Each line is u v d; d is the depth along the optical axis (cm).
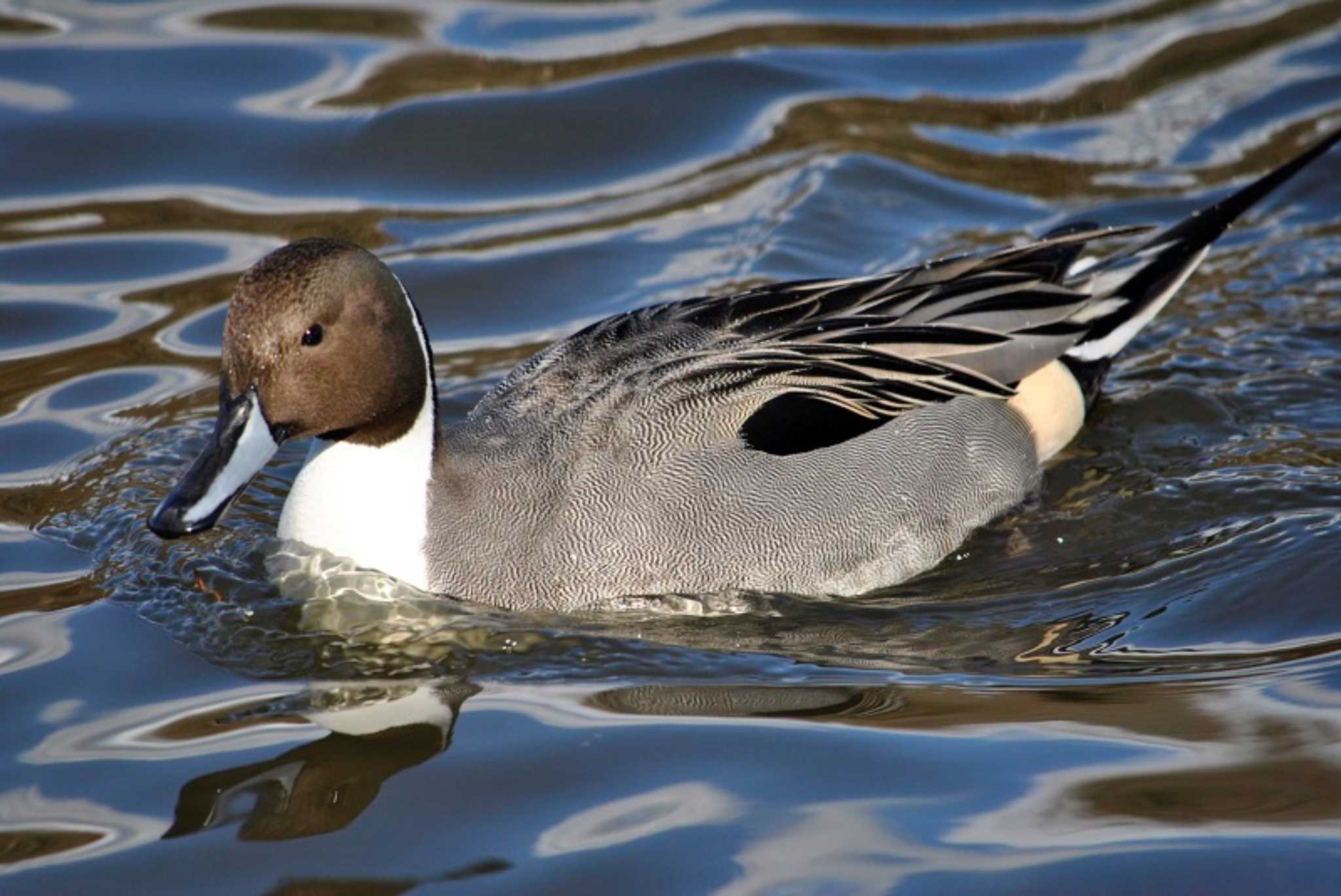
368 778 861
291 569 1066
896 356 1141
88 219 1515
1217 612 1024
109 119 1633
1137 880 762
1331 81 1678
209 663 986
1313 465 1187
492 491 1054
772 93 1700
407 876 780
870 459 1105
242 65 1723
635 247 1511
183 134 1625
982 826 805
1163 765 852
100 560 1100
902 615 1056
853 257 1491
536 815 824
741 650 1005
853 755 868
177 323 1398
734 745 883
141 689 955
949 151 1628
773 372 1108
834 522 1083
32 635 1010
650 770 860
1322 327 1371
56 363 1345
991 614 1053
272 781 859
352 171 1599
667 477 1058
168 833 815
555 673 975
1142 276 1277
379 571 1054
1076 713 909
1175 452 1222
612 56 1753
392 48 1762
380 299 1009
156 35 1769
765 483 1072
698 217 1550
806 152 1620
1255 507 1140
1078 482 1200
